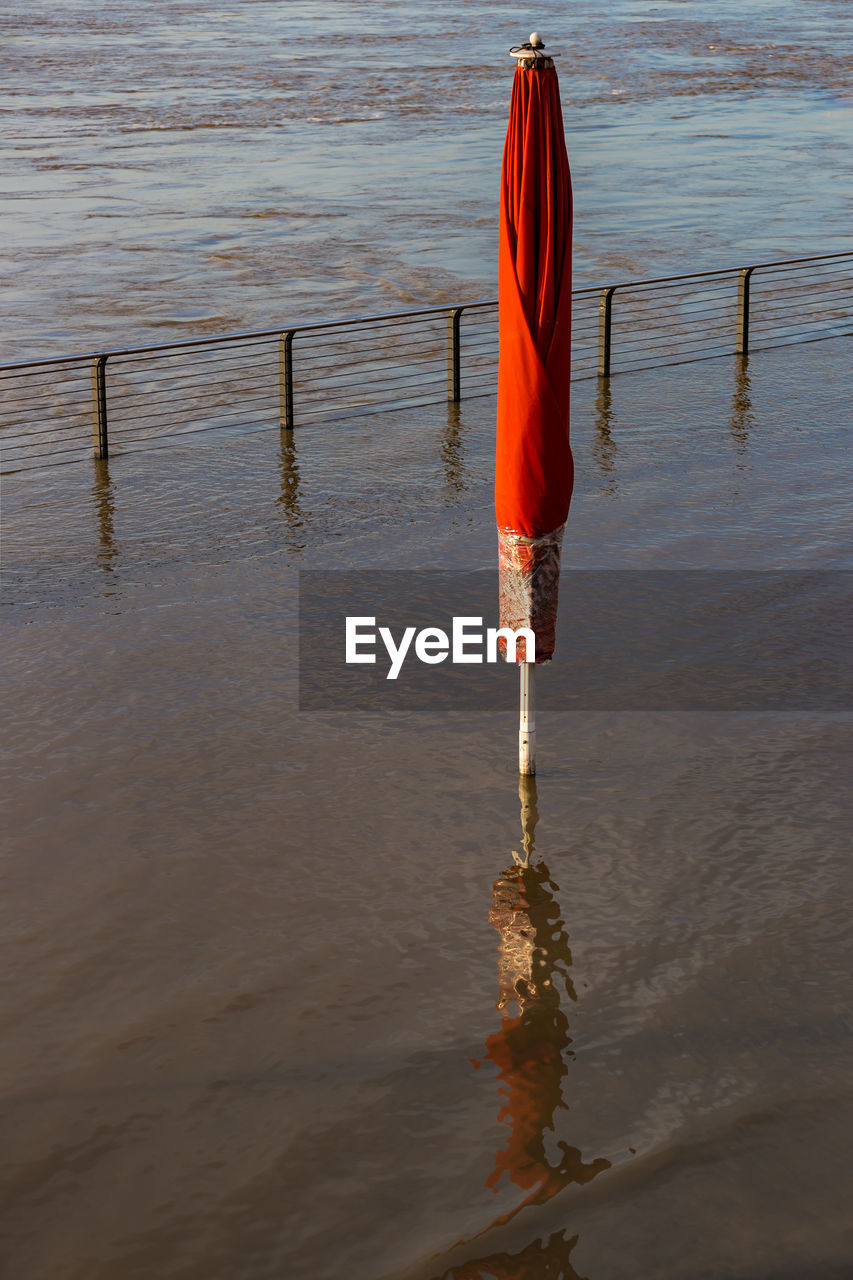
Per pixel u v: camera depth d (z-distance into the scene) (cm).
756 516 965
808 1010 478
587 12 12825
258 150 4894
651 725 684
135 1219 393
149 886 551
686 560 888
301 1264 378
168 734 672
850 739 667
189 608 816
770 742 665
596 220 3400
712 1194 400
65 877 556
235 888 551
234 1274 375
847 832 590
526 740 629
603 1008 481
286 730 678
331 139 5203
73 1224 392
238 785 627
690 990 489
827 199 3728
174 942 518
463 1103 438
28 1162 414
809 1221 390
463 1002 485
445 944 518
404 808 611
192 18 11875
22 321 2330
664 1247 382
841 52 9125
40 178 4194
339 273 2805
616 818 603
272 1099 439
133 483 1059
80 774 634
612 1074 450
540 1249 382
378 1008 482
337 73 7619
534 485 564
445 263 2922
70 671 733
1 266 2841
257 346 1944
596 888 553
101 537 933
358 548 916
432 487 1044
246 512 987
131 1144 421
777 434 1163
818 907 538
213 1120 430
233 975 499
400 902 543
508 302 541
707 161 4606
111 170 4378
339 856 575
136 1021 475
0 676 726
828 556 890
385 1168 412
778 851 577
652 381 1359
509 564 588
